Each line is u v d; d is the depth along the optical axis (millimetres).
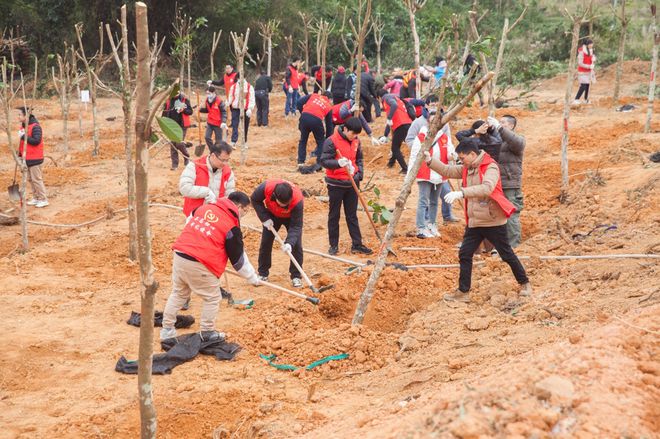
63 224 11812
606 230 9250
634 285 6863
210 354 6645
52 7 30500
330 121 15062
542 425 3293
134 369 6254
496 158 8945
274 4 33812
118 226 11273
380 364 6297
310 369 6273
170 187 13406
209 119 16156
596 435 3248
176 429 5293
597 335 4578
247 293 8406
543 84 27547
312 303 7520
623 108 19125
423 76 17547
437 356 6059
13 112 23109
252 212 11898
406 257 9383
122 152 17656
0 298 8133
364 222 11367
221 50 33594
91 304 8023
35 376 6164
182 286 6664
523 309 6965
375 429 4230
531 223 10414
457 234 10617
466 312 7180
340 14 34219
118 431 5219
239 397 5711
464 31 22766
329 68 26484
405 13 34125
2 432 5172
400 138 13797
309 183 13555
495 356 5699
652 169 11094
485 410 3438
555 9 35969
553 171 12891
